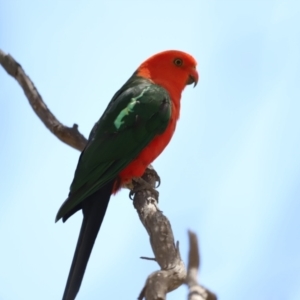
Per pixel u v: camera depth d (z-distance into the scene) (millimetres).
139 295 6574
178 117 12938
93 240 10422
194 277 5570
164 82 12797
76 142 12188
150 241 8172
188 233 5734
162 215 8812
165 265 7160
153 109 11875
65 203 10477
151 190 10789
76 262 9969
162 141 11961
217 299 5504
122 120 11602
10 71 12469
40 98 12398
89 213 10773
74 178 11016
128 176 11500
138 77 12906
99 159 11188
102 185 10961
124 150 11375
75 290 9625
